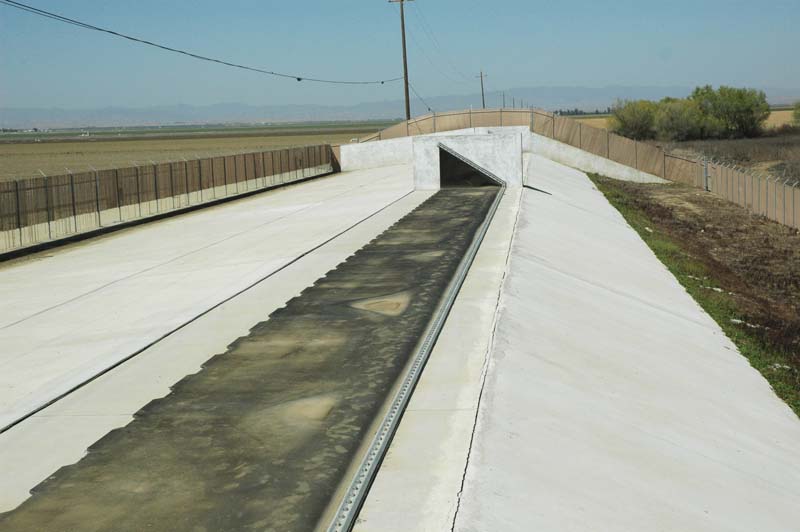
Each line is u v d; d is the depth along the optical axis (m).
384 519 6.28
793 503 9.35
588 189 40.25
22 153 107.38
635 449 9.12
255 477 7.00
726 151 73.75
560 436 8.54
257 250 20.66
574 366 11.26
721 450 10.31
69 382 10.30
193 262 19.92
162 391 9.58
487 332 11.39
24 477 7.39
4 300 17.31
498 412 8.57
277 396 9.02
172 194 35.12
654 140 99.06
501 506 6.68
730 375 14.06
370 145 52.75
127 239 26.88
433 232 20.39
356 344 10.89
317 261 17.75
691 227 34.56
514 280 14.75
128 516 6.40
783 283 24.66
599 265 20.02
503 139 30.42
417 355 10.27
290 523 6.17
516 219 22.61
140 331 12.99
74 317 14.89
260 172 44.19
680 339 15.36
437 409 8.57
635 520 7.36
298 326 11.98
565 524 6.77
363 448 7.55
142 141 146.00
